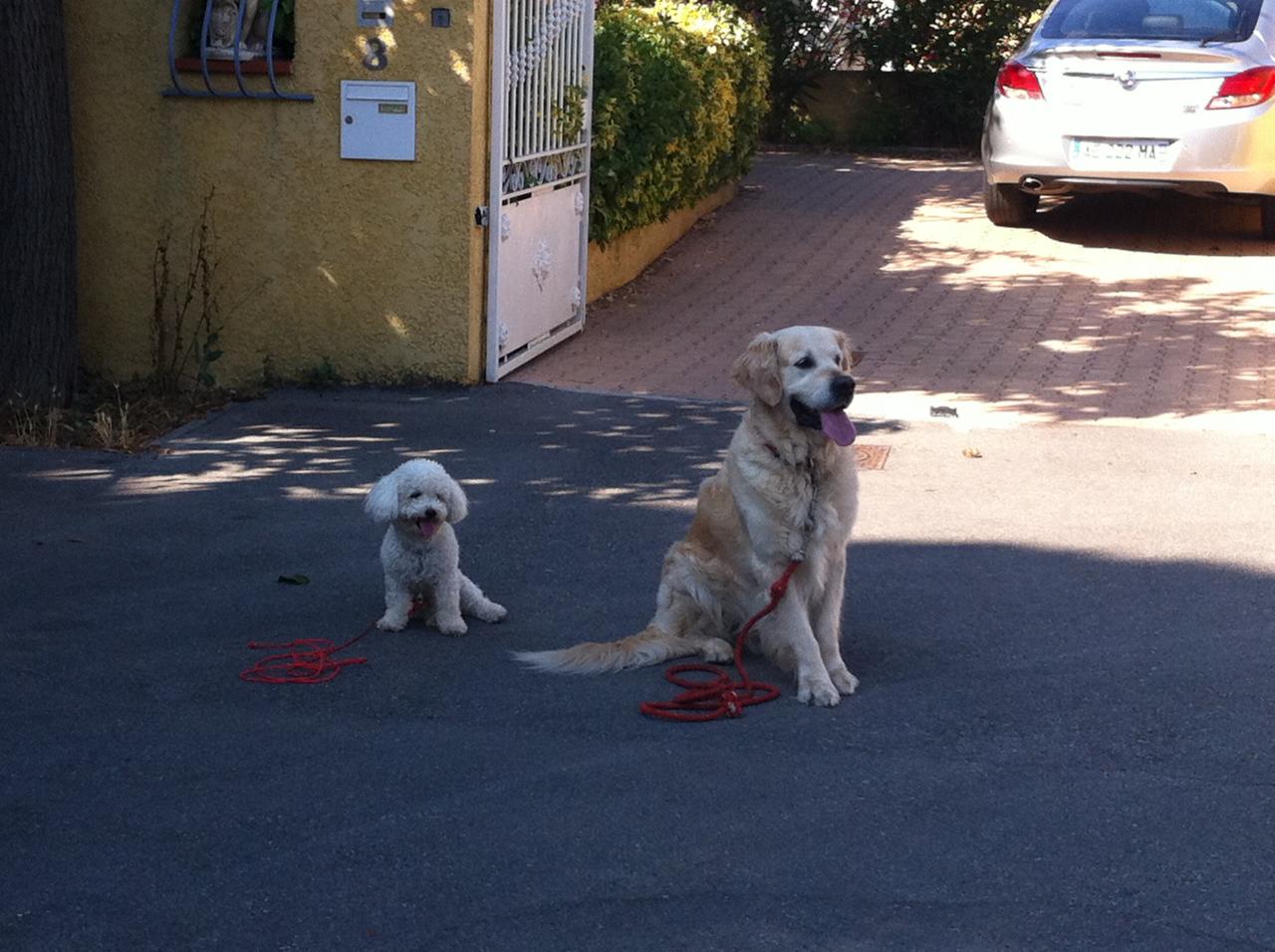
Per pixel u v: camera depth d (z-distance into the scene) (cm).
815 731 493
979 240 1084
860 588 588
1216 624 555
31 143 779
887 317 932
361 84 800
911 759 477
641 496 675
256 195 820
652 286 1011
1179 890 398
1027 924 382
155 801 450
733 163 1179
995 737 488
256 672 526
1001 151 1041
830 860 414
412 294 816
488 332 826
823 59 1497
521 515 655
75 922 384
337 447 736
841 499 523
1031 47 1038
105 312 845
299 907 391
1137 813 441
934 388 812
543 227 871
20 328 788
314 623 562
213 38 812
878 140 1508
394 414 781
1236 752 479
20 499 671
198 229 828
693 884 402
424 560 550
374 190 810
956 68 1465
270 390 822
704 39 1094
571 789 458
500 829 433
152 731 491
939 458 717
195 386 832
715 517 539
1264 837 426
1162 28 1021
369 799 452
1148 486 682
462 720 499
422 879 405
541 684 522
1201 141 984
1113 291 963
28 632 551
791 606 519
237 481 694
